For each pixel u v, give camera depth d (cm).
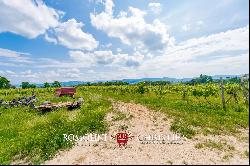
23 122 1948
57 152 1174
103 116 1955
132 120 1759
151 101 2759
